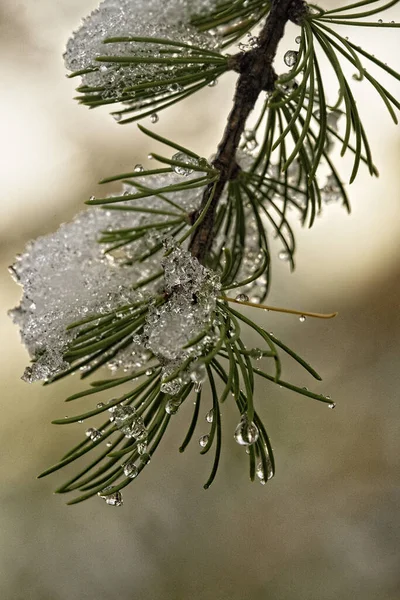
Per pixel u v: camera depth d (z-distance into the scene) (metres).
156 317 0.43
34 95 0.90
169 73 0.45
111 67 0.44
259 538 0.82
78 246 0.46
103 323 0.43
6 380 0.77
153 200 0.48
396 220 0.88
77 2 0.94
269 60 0.45
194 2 0.45
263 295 0.48
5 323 0.79
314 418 0.83
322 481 0.83
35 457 0.77
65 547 0.78
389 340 0.86
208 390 0.80
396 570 0.81
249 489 0.82
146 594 0.79
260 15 0.46
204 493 0.82
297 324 0.84
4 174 0.86
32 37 0.93
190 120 0.91
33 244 0.46
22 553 0.77
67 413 0.77
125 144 0.89
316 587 0.81
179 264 0.43
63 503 0.79
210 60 0.44
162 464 0.83
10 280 0.81
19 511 0.77
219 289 0.43
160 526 0.82
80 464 0.78
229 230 0.48
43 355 0.44
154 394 0.43
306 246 0.87
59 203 0.86
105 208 0.45
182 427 0.82
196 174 0.48
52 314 0.44
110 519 0.81
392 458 0.83
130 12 0.45
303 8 0.45
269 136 0.47
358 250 0.88
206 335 0.42
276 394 0.83
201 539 0.82
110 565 0.79
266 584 0.81
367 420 0.84
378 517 0.83
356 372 0.85
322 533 0.83
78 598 0.77
